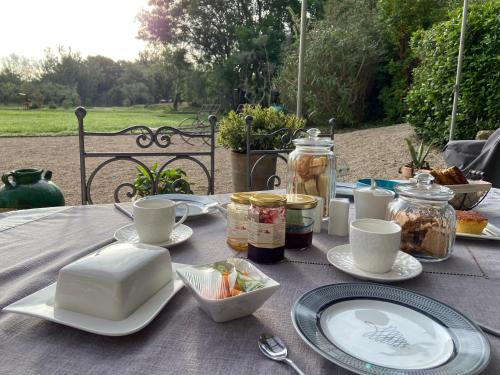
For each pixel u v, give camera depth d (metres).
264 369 0.45
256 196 0.79
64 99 25.62
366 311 0.56
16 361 0.45
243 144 2.89
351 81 9.10
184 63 18.03
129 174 5.09
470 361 0.44
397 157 5.39
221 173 5.22
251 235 0.77
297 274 0.72
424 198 0.82
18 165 5.64
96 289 0.52
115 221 1.02
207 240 0.90
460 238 0.95
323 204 1.03
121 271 0.53
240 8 16.86
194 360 0.46
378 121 9.78
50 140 8.73
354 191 1.02
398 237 0.70
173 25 17.30
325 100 9.06
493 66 4.31
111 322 0.51
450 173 1.12
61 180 4.70
